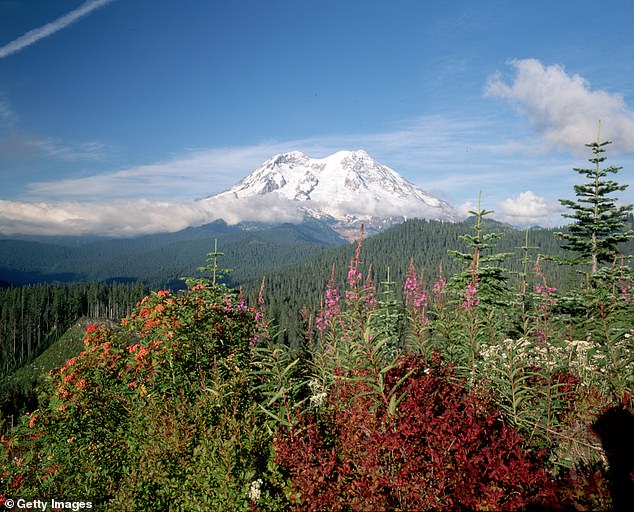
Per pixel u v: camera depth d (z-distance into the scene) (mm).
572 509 3525
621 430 4461
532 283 10266
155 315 7598
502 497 3549
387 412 4141
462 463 3637
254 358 7578
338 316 7297
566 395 5227
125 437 6078
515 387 4949
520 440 3994
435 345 6625
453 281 12055
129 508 4832
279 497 4371
